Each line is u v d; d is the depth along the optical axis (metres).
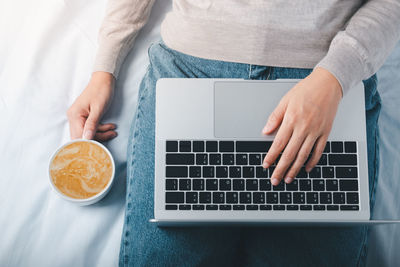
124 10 0.89
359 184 0.69
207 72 0.78
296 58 0.74
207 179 0.69
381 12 0.69
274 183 0.67
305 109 0.65
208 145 0.70
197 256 0.74
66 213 0.86
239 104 0.71
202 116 0.71
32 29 1.01
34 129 0.93
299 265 0.76
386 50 0.70
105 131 0.92
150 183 0.77
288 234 0.78
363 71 0.69
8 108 0.94
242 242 0.80
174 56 0.81
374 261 0.87
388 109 0.98
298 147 0.65
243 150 0.70
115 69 0.91
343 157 0.70
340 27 0.73
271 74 0.76
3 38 1.00
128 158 0.84
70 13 1.03
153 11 1.03
